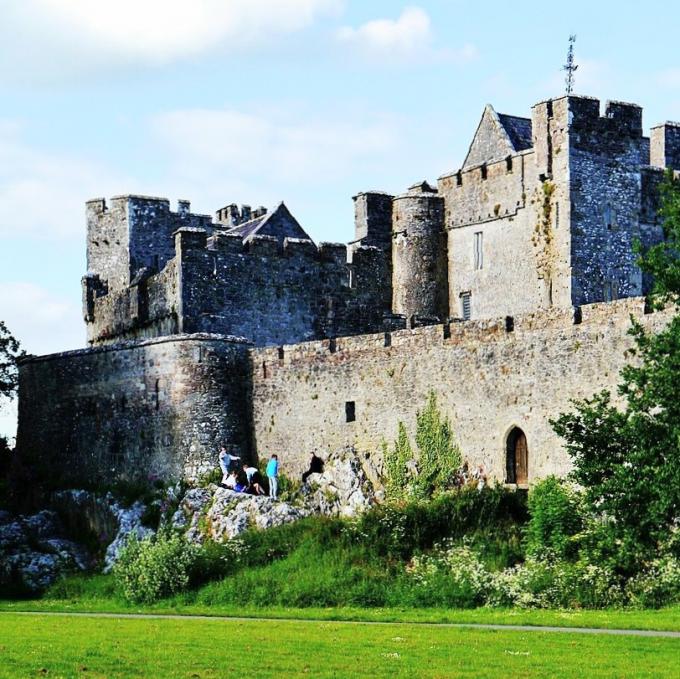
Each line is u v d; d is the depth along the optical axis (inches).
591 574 1740.9
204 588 2021.4
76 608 2009.1
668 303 1920.5
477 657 1296.8
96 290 2942.9
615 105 2625.5
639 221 2640.3
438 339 2207.2
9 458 2950.3
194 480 2395.4
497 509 2025.1
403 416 2240.4
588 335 2012.8
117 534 2368.4
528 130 2849.4
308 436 2363.4
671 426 1587.1
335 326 2716.5
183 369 2423.7
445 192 2812.5
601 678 1189.1
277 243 2662.4
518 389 2097.7
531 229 2632.9
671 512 1594.5
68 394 2618.1
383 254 2810.0
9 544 2390.5
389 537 2025.1
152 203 2992.1
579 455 1953.7
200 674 1236.5
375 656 1312.7
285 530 2140.7
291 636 1472.7
